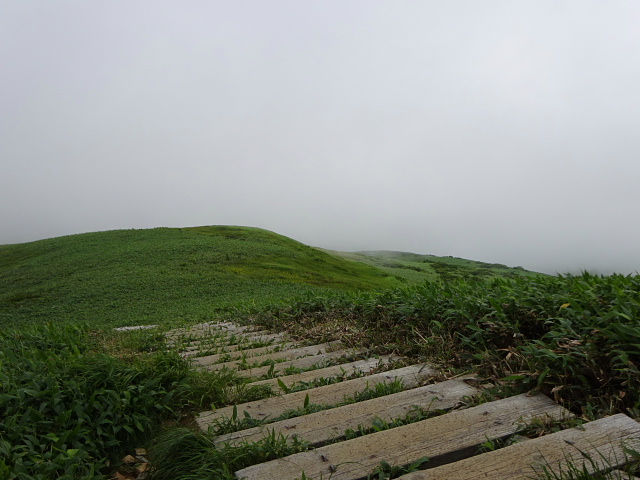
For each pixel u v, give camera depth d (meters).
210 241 43.91
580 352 3.52
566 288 5.33
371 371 4.64
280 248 46.91
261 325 9.17
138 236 46.00
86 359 4.19
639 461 2.28
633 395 3.08
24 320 20.22
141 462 3.16
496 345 4.54
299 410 3.59
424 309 5.71
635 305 3.66
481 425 2.97
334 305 8.39
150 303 22.86
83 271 32.84
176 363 4.35
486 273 74.81
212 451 2.81
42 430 3.12
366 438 2.87
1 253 47.53
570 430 2.71
